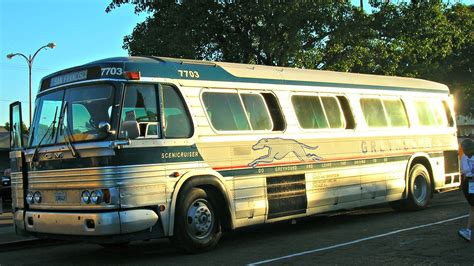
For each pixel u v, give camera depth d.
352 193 11.50
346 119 11.72
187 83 8.98
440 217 11.61
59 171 8.33
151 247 9.98
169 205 8.33
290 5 16.28
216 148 9.12
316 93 11.21
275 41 17.06
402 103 13.32
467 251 7.93
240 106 9.72
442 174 14.10
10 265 8.73
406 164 12.98
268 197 9.81
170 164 8.41
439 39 20.05
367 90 12.45
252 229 11.66
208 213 8.91
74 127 8.36
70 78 8.73
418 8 18.31
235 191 9.28
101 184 7.77
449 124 14.66
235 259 8.15
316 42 17.94
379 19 18.09
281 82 10.58
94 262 8.61
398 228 10.38
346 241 9.27
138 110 8.23
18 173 9.24
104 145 7.80
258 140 9.80
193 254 8.71
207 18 17.52
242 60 18.78
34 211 8.75
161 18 18.42
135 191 7.93
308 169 10.62
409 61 22.39
